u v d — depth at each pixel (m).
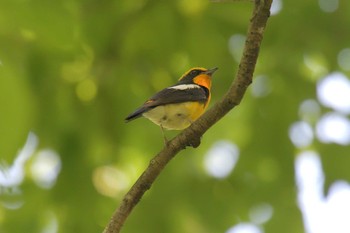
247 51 6.86
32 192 11.73
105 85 11.68
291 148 12.19
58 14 7.02
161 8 11.91
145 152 11.98
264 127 12.34
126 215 7.35
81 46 9.45
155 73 11.90
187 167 12.52
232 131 13.38
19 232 11.50
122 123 11.60
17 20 6.93
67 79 11.53
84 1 11.23
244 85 6.99
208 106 11.91
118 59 11.77
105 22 11.41
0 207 11.63
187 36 11.94
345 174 11.70
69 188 11.52
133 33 11.73
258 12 6.76
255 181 12.39
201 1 12.07
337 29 12.38
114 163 11.67
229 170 12.64
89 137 11.48
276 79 12.54
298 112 12.37
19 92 5.77
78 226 11.47
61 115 11.12
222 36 12.04
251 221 12.23
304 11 12.37
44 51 8.95
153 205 11.91
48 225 11.62
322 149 11.98
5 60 7.01
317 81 12.55
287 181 12.11
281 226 12.02
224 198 12.38
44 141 11.16
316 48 12.47
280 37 12.38
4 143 5.53
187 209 12.12
